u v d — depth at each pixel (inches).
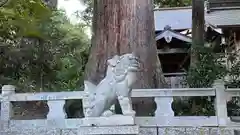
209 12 535.8
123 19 272.7
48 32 401.7
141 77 251.4
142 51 264.1
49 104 226.8
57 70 398.3
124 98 178.9
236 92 212.2
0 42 377.7
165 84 271.0
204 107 233.6
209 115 221.5
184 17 654.5
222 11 538.0
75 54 465.7
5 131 228.5
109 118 173.3
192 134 209.2
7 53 366.6
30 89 354.9
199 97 238.4
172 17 660.7
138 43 266.4
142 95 217.6
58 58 403.2
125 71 182.2
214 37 476.4
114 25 274.2
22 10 370.0
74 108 246.7
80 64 435.2
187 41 483.8
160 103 216.5
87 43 519.5
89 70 274.8
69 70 395.2
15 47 378.6
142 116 221.6
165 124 212.8
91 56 280.5
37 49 380.8
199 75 254.7
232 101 249.4
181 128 210.8
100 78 265.0
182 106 245.1
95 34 285.6
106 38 274.8
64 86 355.9
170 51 502.0
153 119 214.2
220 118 209.9
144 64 259.3
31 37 380.8
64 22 523.8
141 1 276.5
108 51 270.4
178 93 216.1
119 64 184.1
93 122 173.9
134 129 169.5
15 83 346.9
